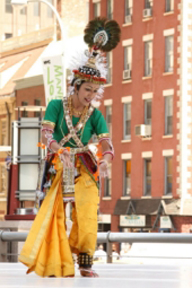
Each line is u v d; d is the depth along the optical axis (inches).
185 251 695.7
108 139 333.4
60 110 333.4
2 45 3125.0
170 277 316.8
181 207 2165.4
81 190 322.0
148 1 2341.3
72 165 324.8
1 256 490.0
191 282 288.2
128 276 322.0
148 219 2262.6
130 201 2314.2
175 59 2229.3
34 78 2652.6
